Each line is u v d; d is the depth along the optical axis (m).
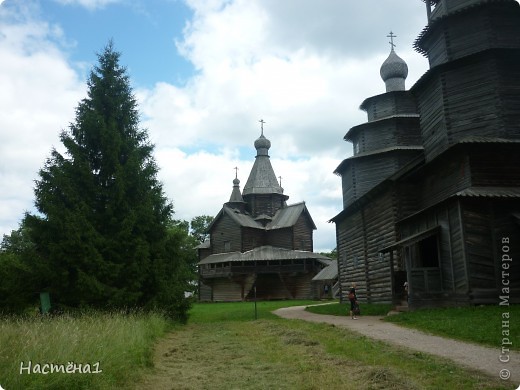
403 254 23.45
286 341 13.79
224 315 26.53
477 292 17.17
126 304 18.34
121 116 21.77
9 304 18.27
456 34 21.97
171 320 19.86
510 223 17.84
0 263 18.72
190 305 21.55
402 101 31.80
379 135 31.52
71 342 8.99
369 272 27.81
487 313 14.92
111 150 20.23
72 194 18.97
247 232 50.44
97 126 20.31
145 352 11.19
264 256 47.97
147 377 9.41
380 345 11.66
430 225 20.56
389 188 25.23
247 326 19.61
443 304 18.70
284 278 49.03
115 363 9.02
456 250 18.16
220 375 9.68
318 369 9.65
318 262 49.19
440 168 21.72
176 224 65.31
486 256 17.50
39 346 8.24
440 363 9.23
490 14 21.28
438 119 21.77
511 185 18.94
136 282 18.89
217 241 52.44
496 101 19.94
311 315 24.08
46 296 17.88
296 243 50.84
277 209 54.88
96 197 20.08
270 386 8.59
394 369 9.04
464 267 17.50
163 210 21.61
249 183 55.56
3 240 31.62
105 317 14.45
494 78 20.19
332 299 45.66
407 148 29.53
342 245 33.38
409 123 30.98
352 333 14.21
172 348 13.41
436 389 7.65
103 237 18.95
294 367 10.08
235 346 13.86
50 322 12.50
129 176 20.36
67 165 19.64
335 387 8.20
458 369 8.72
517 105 19.92
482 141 18.45
